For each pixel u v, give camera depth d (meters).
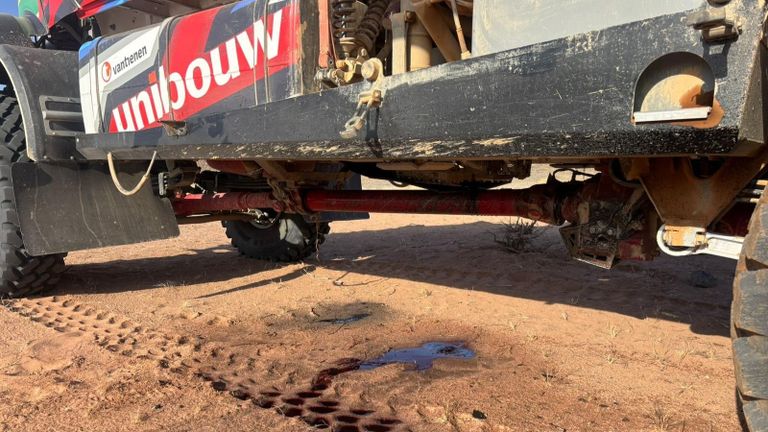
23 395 3.08
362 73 2.98
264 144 3.61
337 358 3.60
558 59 2.32
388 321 4.38
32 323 4.40
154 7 4.66
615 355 3.55
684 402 2.90
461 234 8.77
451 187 4.74
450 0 2.81
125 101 4.72
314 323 4.39
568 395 2.99
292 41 3.45
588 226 3.45
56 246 4.92
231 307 4.88
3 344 3.92
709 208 2.63
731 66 1.94
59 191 5.03
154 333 4.13
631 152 2.20
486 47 2.62
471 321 4.29
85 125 5.20
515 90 2.46
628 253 3.33
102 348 3.79
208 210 5.90
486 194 4.18
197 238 9.69
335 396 3.02
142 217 5.40
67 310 4.82
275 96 3.58
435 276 5.85
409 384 3.16
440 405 2.87
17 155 5.13
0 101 5.24
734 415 2.75
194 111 4.14
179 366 3.47
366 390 3.08
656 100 2.12
